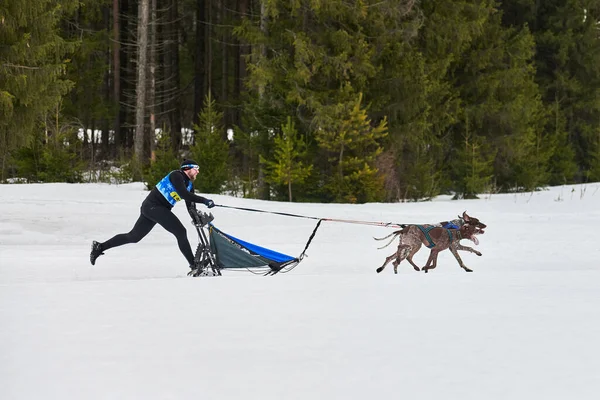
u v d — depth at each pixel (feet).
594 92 120.47
